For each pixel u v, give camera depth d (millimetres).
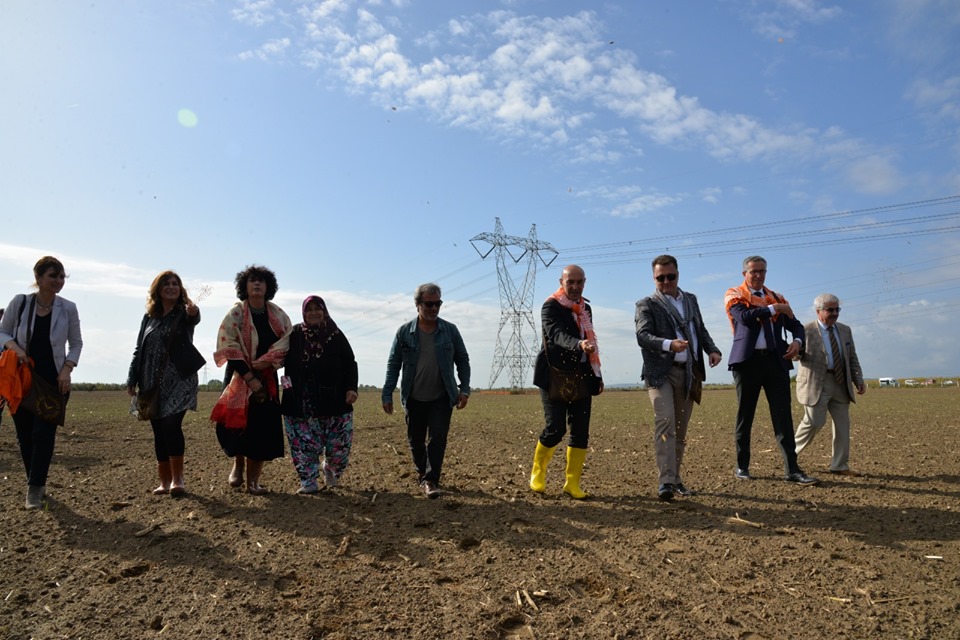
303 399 6285
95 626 3549
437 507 5762
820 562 4332
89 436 11227
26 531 5020
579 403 6223
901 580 4035
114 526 5141
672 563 4359
